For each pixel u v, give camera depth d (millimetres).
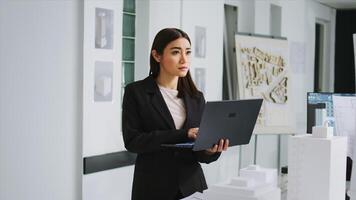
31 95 2879
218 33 4707
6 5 2705
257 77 4930
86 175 3260
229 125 1637
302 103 6043
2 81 2705
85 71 3225
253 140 5309
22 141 2840
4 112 2727
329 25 6832
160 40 1799
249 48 4922
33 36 2873
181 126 1865
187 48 1805
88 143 3275
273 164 5750
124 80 3799
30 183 2900
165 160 1816
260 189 1408
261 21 5367
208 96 4598
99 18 3324
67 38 3107
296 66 5895
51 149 3031
